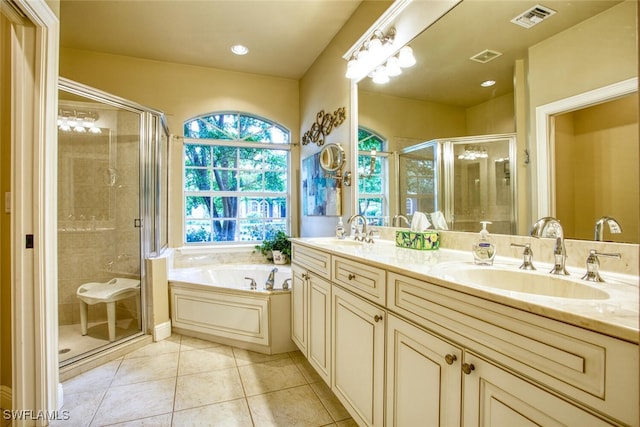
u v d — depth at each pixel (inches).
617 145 35.7
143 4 91.3
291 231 146.1
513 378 27.4
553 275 37.6
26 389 57.8
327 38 109.3
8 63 60.7
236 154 141.9
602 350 21.1
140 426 59.3
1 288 61.7
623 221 35.3
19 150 57.0
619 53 35.6
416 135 69.4
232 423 60.4
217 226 138.8
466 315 32.4
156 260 99.7
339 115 102.7
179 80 129.9
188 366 82.6
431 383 37.3
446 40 60.6
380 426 47.3
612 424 20.5
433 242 62.7
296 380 76.0
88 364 79.7
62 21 99.6
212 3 90.9
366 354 51.0
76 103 98.0
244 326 93.4
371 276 50.1
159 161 109.3
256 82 140.6
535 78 45.0
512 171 49.0
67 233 102.6
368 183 86.5
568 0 40.9
